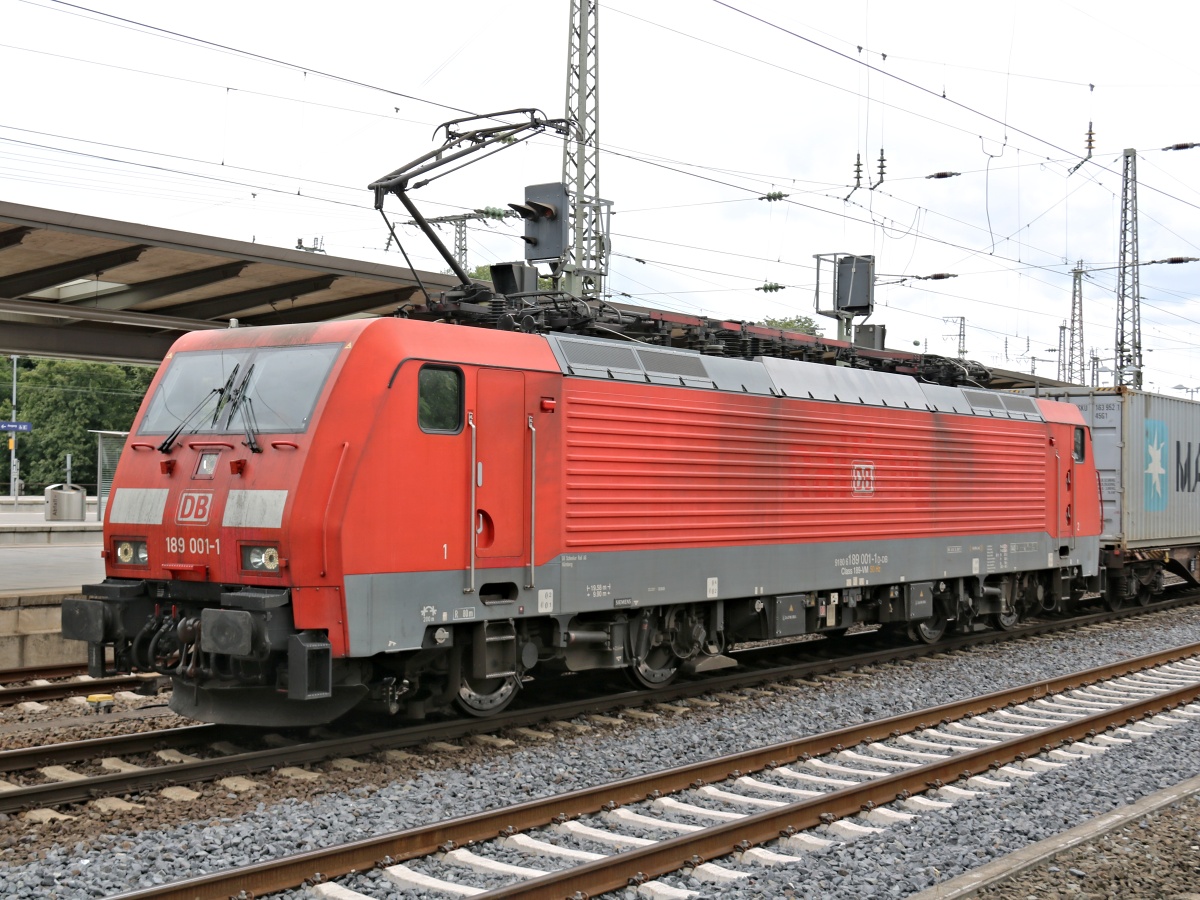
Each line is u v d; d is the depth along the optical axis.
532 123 11.76
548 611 9.98
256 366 9.21
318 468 8.36
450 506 9.16
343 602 8.35
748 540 12.05
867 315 23.73
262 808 7.37
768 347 13.41
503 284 12.49
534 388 9.89
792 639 16.95
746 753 8.70
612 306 12.16
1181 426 22.45
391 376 8.74
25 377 71.25
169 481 9.20
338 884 6.07
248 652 8.08
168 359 10.02
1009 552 16.30
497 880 6.21
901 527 14.27
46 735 9.67
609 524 10.52
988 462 15.88
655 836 7.09
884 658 14.47
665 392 11.15
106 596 9.34
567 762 8.89
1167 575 29.14
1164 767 9.09
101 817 7.18
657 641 11.55
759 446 12.23
